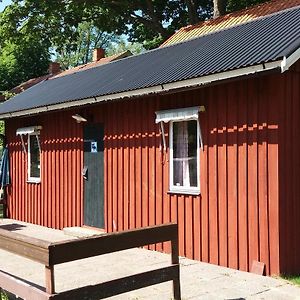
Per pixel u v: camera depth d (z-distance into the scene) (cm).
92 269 762
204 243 799
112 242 519
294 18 838
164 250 878
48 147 1214
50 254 466
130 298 595
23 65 3888
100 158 1036
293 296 600
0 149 2016
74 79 1329
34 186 1279
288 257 700
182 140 848
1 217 1423
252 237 724
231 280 676
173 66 868
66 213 1147
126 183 964
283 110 699
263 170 710
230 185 757
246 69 655
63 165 1157
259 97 716
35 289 486
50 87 1388
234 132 751
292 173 709
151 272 554
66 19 2742
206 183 797
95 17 2795
